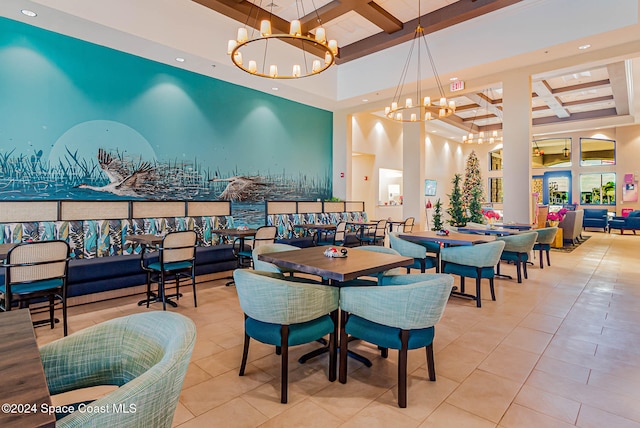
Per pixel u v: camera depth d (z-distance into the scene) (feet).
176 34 18.70
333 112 32.53
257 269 9.87
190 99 22.36
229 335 10.64
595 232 42.83
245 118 25.52
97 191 18.52
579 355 9.29
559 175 47.44
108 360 4.52
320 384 7.83
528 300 14.29
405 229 26.81
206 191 23.34
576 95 34.24
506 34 20.04
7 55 15.70
